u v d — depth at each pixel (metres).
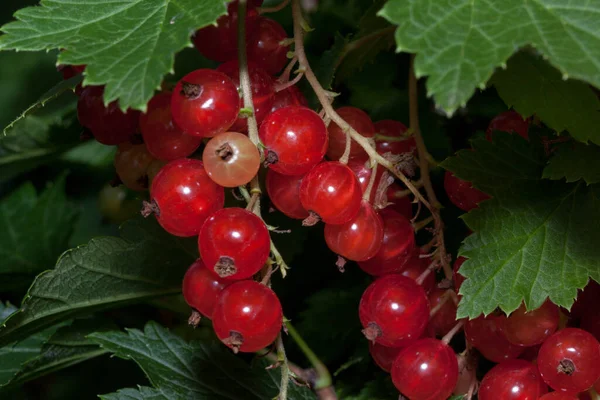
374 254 0.28
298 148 0.27
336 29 0.35
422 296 0.28
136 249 0.30
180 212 0.27
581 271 0.28
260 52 0.28
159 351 0.30
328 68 0.30
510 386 0.28
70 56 0.25
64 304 0.30
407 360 0.28
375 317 0.28
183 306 0.34
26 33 0.26
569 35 0.24
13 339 0.30
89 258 0.30
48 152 0.35
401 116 0.34
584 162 0.28
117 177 0.30
